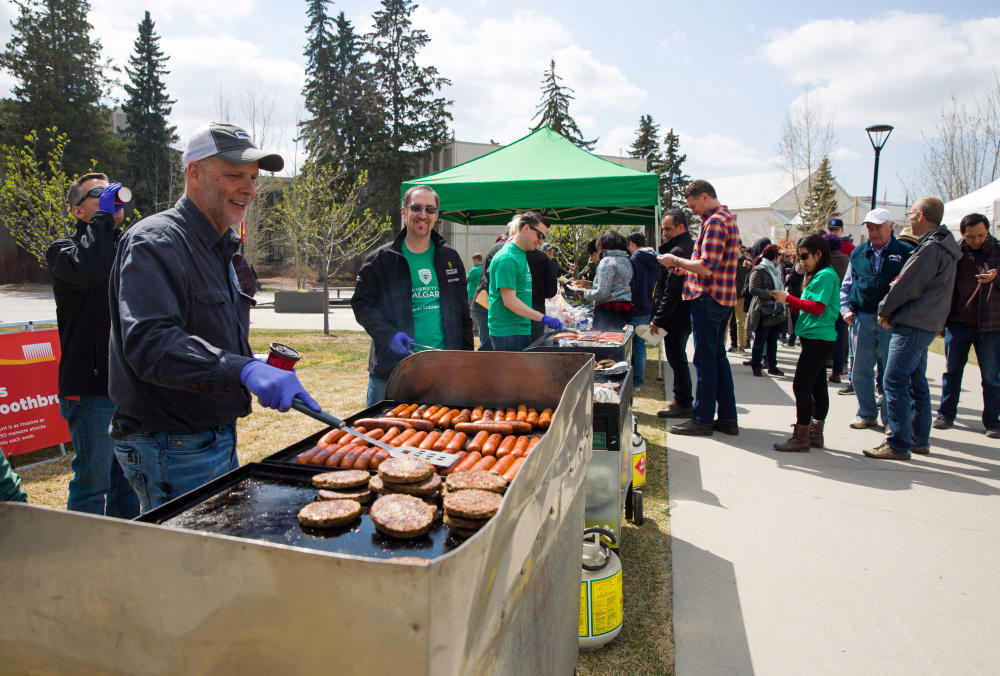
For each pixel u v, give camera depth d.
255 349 10.74
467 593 0.94
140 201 37.44
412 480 1.50
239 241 2.08
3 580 1.05
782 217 60.44
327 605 0.90
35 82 32.84
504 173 7.51
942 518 3.63
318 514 1.34
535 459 1.31
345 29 38.03
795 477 4.35
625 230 22.00
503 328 4.84
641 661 2.37
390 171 37.44
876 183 11.73
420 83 38.16
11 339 4.48
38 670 1.07
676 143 46.62
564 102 38.97
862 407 5.65
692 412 5.66
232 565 0.94
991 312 5.23
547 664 1.60
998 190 11.45
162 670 1.00
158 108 39.31
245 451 4.93
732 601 2.78
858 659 2.36
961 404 6.69
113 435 1.90
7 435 4.46
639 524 3.56
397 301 3.48
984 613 2.66
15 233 14.56
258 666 0.96
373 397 3.49
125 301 1.62
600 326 6.81
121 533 0.98
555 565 1.66
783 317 8.31
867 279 5.44
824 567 3.07
